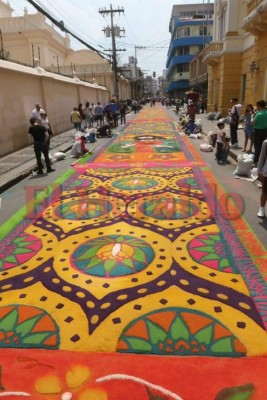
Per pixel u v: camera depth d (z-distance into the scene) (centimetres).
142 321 303
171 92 6812
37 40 2997
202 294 338
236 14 2000
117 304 328
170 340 280
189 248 436
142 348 272
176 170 883
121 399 230
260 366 252
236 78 2111
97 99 2770
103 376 248
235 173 812
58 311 321
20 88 1304
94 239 473
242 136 1348
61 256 427
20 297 345
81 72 3375
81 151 1138
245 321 299
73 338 286
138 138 1541
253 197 640
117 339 283
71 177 841
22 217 570
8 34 2992
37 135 870
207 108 2864
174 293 342
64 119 1894
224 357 261
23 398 234
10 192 739
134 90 6762
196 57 4222
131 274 379
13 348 277
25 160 1048
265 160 505
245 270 380
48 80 1605
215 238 462
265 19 1281
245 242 448
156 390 235
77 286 361
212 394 231
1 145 1145
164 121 2425
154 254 423
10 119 1215
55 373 252
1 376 251
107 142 1445
